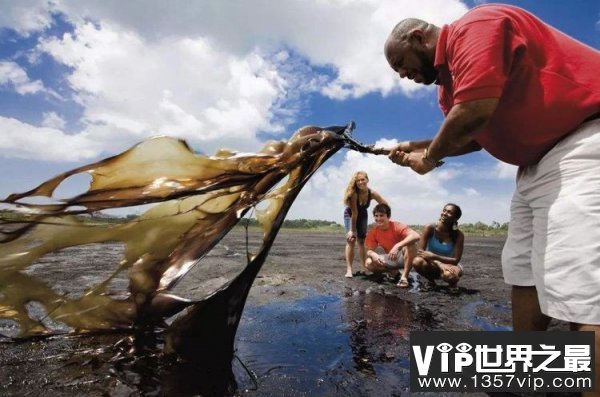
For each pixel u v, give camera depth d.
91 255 5.37
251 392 2.24
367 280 5.98
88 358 2.56
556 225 1.82
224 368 2.52
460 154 2.65
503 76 1.81
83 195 2.41
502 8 1.93
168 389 2.23
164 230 2.76
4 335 2.93
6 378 2.29
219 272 6.12
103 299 2.79
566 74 1.83
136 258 2.75
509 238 2.39
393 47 2.29
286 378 2.43
